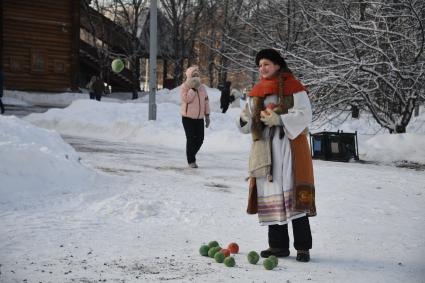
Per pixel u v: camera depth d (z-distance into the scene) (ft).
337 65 50.31
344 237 20.54
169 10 158.81
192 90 36.73
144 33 157.79
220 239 19.83
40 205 23.31
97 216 22.13
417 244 19.65
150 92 61.16
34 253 16.78
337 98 52.80
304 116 16.76
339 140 45.70
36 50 117.19
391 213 25.21
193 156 37.32
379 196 29.45
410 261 17.46
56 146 33.40
